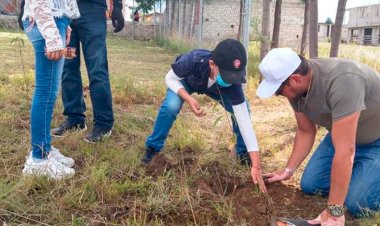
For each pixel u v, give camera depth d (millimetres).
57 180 2969
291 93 2609
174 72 3287
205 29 15188
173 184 2990
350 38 47906
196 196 2883
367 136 2873
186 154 3721
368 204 2781
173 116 3316
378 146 2936
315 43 5281
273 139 4340
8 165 3240
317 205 2992
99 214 2670
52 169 3035
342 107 2424
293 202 3027
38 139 3064
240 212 2811
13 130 3980
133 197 2893
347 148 2430
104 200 2820
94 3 3822
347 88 2436
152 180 3150
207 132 4465
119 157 3406
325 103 2578
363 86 2494
